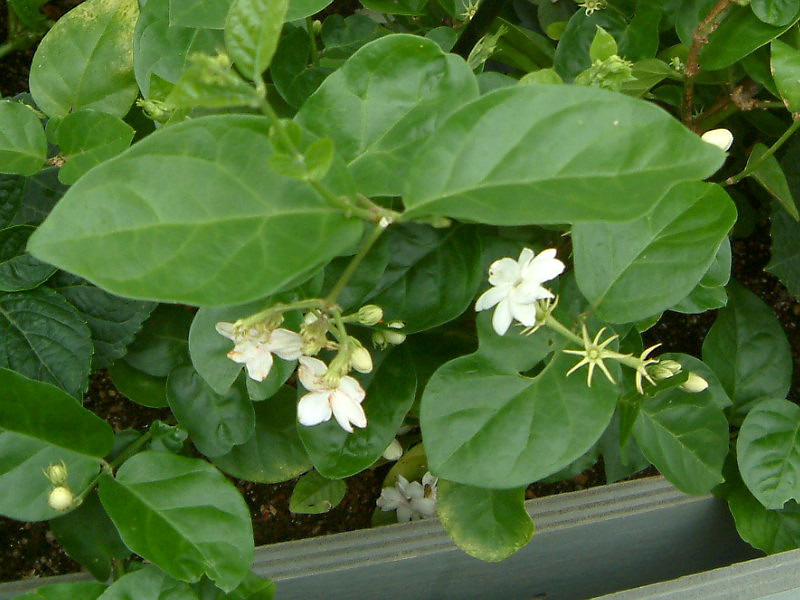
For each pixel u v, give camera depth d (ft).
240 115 0.82
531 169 0.81
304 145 0.84
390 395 1.18
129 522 1.07
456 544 1.25
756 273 1.78
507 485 0.99
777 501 1.33
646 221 1.06
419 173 0.82
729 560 1.57
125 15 1.23
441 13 1.54
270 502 1.61
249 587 1.14
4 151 1.13
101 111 1.15
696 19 1.35
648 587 1.14
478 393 1.02
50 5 1.64
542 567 1.42
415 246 1.13
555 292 1.12
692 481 1.28
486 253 1.20
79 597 1.09
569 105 0.82
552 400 1.02
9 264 1.20
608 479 1.44
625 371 1.24
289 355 0.97
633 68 1.33
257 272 0.78
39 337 1.20
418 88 0.96
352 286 1.06
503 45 1.50
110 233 0.77
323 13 1.66
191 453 1.45
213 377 1.03
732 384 1.50
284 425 1.30
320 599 1.33
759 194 1.69
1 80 1.61
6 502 1.08
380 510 1.60
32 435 1.09
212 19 1.03
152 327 1.29
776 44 1.23
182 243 0.78
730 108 1.48
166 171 0.80
